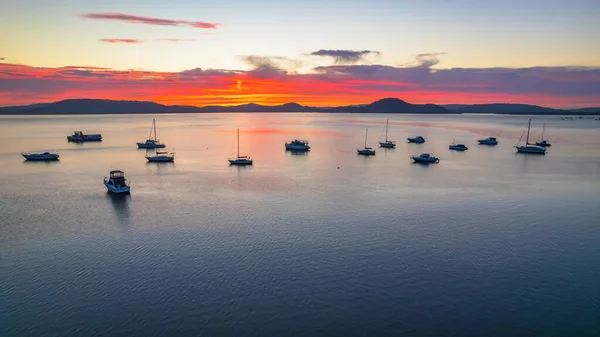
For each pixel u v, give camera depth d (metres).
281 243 56.72
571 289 44.88
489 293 44.03
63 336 36.47
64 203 77.56
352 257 52.38
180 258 51.81
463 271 48.84
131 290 44.00
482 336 37.03
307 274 47.72
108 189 88.00
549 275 48.00
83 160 133.50
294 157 144.62
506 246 56.28
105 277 46.78
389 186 93.94
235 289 44.31
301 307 41.12
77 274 47.44
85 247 55.28
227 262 50.69
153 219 67.38
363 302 42.12
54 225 64.31
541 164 129.50
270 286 44.97
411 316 39.84
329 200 79.94
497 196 83.88
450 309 41.06
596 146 182.38
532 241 58.12
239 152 158.12
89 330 37.31
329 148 175.50
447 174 110.69
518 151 161.12
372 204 76.94
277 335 36.88
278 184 95.62
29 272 47.88
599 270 49.22
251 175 107.50
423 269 49.28
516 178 104.75
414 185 95.25
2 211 72.00
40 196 83.06
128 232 61.09
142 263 50.31
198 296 42.88
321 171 114.75
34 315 39.44
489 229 62.88
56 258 51.75
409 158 143.38
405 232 61.28
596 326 38.34
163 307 40.88
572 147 178.75
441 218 68.12
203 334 36.91
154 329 37.53
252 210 72.56
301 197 82.44
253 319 39.12
